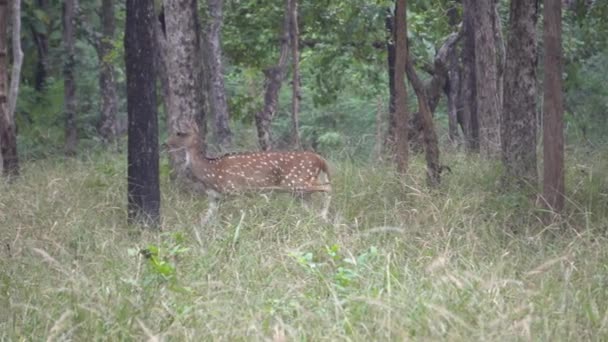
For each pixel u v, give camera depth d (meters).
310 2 23.00
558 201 13.16
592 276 10.20
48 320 9.07
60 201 14.96
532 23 15.08
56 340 8.64
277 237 12.16
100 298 9.41
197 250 11.58
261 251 11.44
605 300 9.59
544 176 13.24
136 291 9.79
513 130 15.13
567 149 19.58
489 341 8.15
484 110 21.20
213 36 23.12
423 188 14.73
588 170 16.06
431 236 12.10
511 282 9.77
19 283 10.41
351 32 22.95
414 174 15.73
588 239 11.34
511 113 15.13
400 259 11.15
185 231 13.34
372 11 22.52
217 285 9.76
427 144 15.38
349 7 22.56
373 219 13.76
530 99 15.12
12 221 13.48
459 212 13.28
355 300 9.04
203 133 17.88
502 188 15.02
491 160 17.55
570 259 10.70
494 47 21.16
